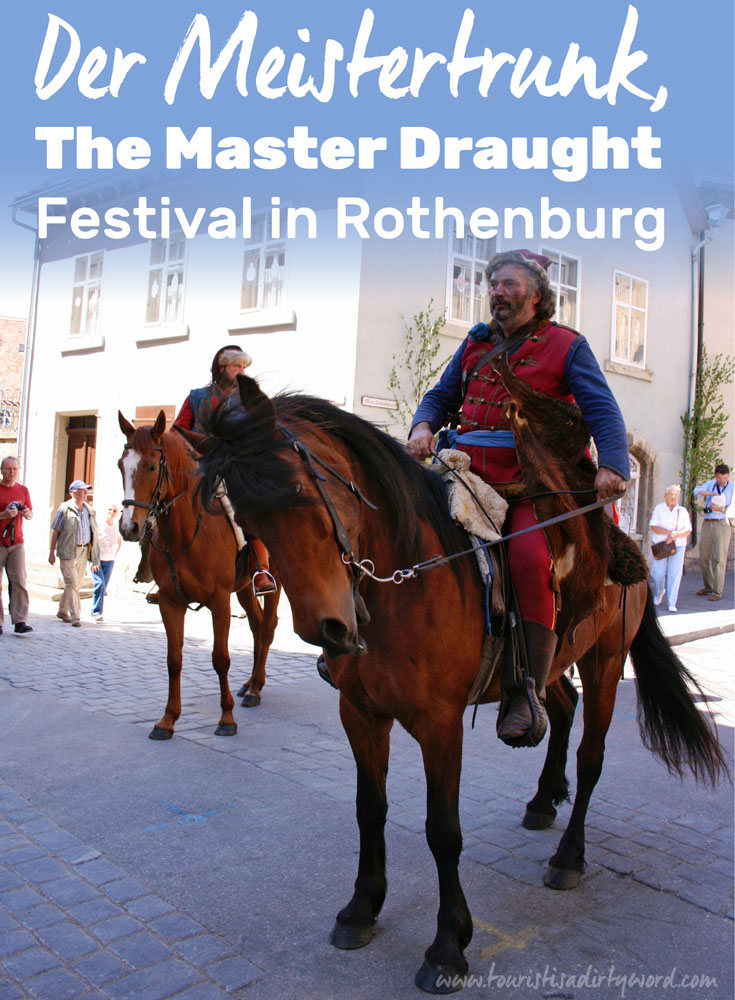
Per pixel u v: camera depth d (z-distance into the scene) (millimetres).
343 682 2906
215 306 13375
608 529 3547
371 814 3031
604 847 3891
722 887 3500
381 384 11469
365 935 2988
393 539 2719
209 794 4484
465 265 12648
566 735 4102
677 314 17156
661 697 3920
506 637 2938
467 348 3326
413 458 2932
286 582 2271
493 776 4895
